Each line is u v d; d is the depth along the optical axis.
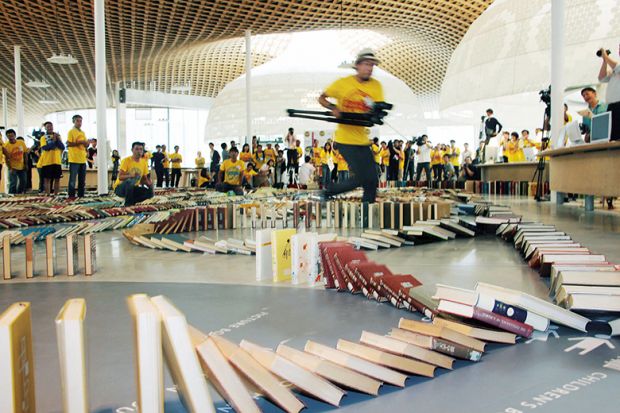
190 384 1.19
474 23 20.88
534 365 1.86
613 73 6.69
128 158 9.29
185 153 36.09
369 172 5.43
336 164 15.52
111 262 4.28
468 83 21.00
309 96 29.25
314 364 1.64
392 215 6.50
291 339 2.18
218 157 19.17
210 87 31.61
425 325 1.97
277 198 10.19
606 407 1.50
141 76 28.03
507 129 25.94
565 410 1.49
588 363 1.86
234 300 2.89
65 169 19.39
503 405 1.53
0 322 1.11
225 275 3.65
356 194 9.97
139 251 4.91
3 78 27.70
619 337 2.15
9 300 2.95
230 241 4.79
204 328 2.36
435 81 30.48
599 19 18.80
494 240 5.25
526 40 19.17
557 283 2.64
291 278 3.47
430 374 1.78
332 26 20.09
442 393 1.64
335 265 3.14
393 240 4.84
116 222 7.10
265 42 24.84
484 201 9.55
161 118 35.38
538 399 1.57
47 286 3.33
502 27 19.81
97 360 1.96
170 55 23.89
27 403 1.24
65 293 3.12
